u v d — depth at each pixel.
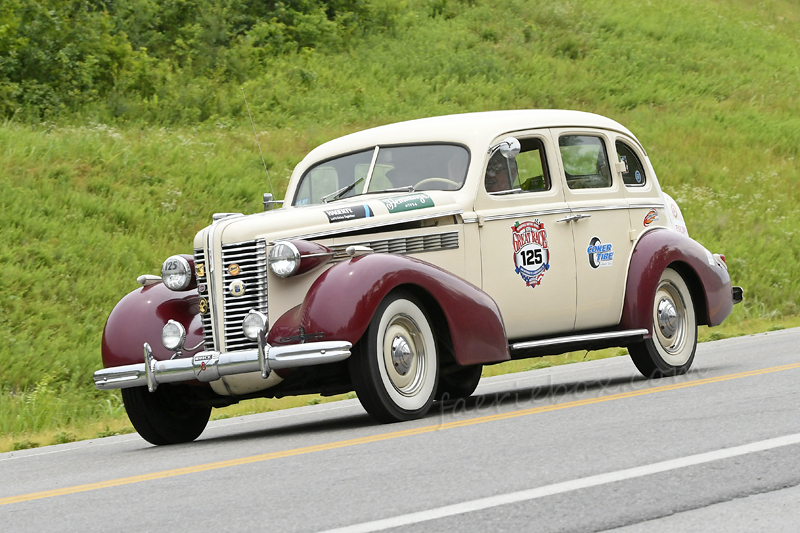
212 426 20.55
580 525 7.99
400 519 8.47
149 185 44.28
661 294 20.91
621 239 20.42
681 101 75.38
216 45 67.38
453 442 12.77
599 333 19.48
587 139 20.52
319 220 16.52
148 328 16.84
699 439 11.59
